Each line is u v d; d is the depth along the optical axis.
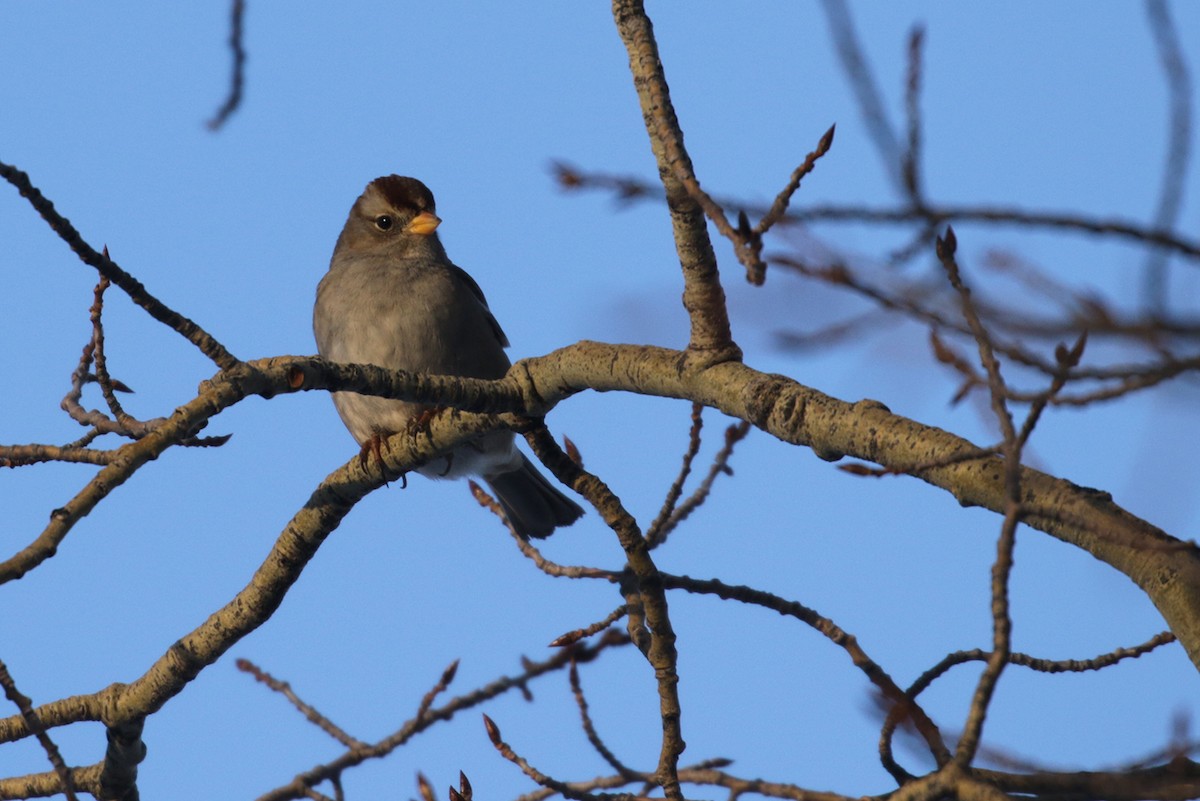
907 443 7.32
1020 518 5.57
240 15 8.20
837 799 8.02
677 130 7.76
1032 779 7.13
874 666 8.86
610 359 8.62
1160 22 4.24
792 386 7.91
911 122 4.59
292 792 10.29
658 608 9.16
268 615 9.77
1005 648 5.68
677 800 8.53
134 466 7.40
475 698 10.58
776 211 5.74
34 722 7.66
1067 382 4.72
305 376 8.03
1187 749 6.57
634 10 7.76
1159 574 6.60
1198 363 3.93
